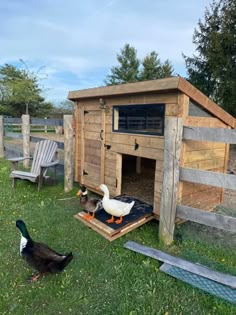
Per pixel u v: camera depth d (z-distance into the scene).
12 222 3.62
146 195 4.79
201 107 3.39
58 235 3.26
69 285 2.29
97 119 4.61
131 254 2.81
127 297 2.14
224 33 13.01
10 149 8.51
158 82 3.11
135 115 3.74
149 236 3.29
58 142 6.10
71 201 4.56
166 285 2.29
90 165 4.93
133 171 6.81
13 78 24.86
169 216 2.99
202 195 3.87
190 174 2.83
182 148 3.18
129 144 3.88
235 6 13.02
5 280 2.36
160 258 2.64
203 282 2.29
